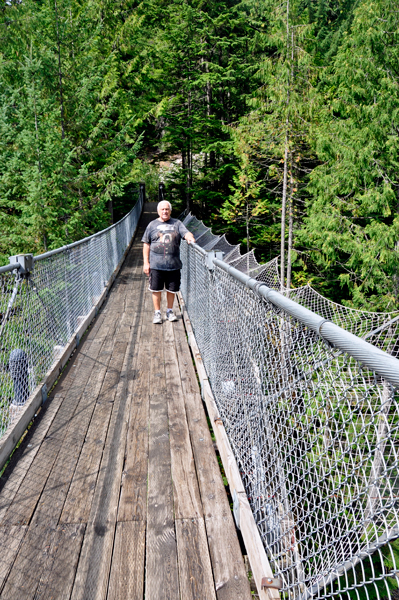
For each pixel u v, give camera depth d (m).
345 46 13.47
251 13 22.91
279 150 14.91
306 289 7.45
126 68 19.58
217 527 2.28
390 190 12.45
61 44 13.69
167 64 24.11
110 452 2.98
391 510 1.00
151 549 2.14
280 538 1.76
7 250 11.53
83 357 4.82
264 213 21.22
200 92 25.41
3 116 11.25
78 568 2.03
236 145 15.51
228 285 3.00
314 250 14.61
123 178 14.89
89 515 2.37
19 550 2.13
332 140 13.27
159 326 6.05
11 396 3.36
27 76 11.44
